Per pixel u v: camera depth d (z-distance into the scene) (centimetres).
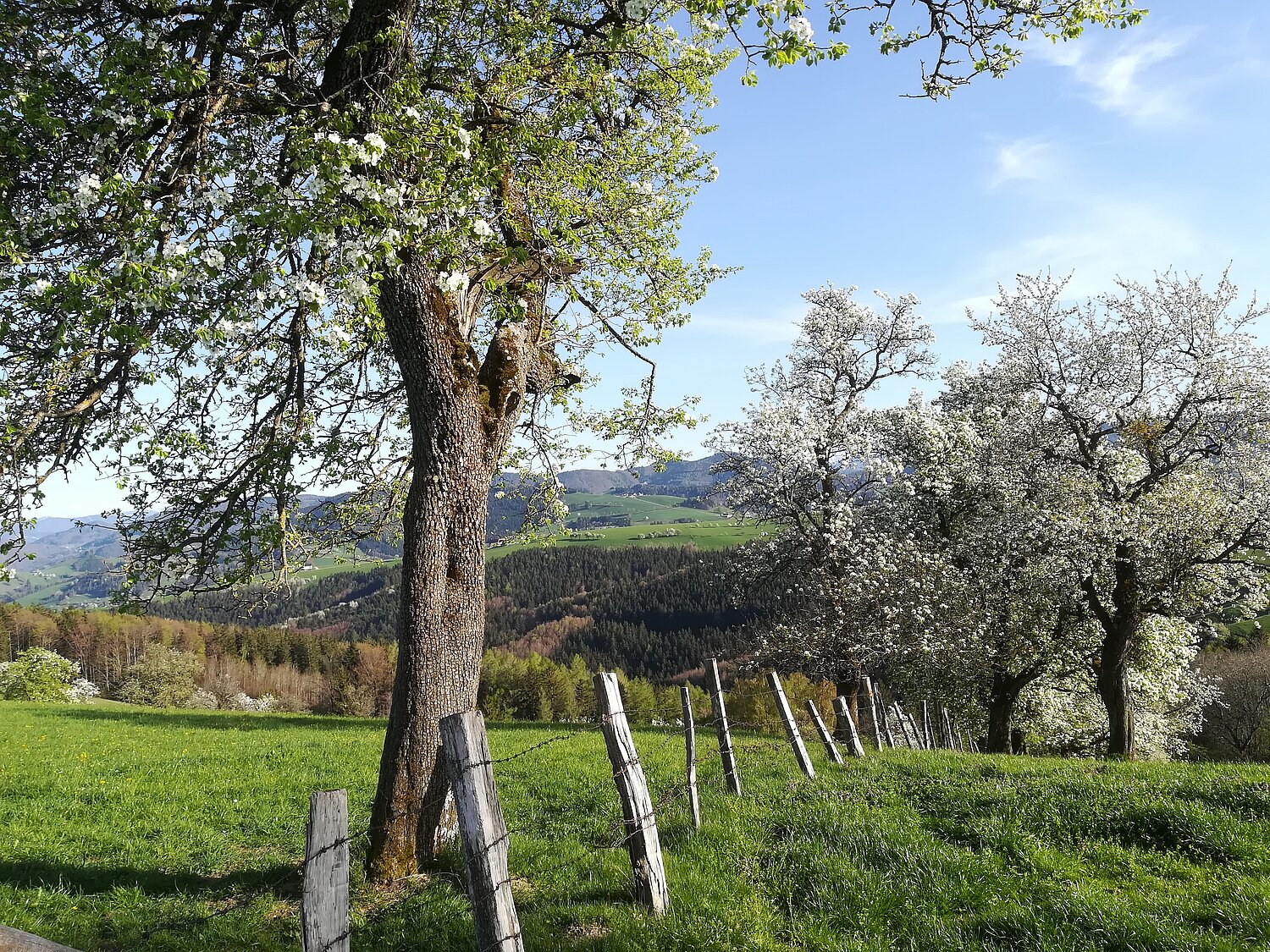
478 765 552
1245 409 2411
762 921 725
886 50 1051
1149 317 2597
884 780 1255
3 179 791
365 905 828
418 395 1001
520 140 1082
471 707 966
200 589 1205
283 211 776
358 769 1773
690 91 1202
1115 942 675
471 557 985
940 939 694
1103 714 3581
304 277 841
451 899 808
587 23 1128
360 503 1516
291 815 1362
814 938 697
